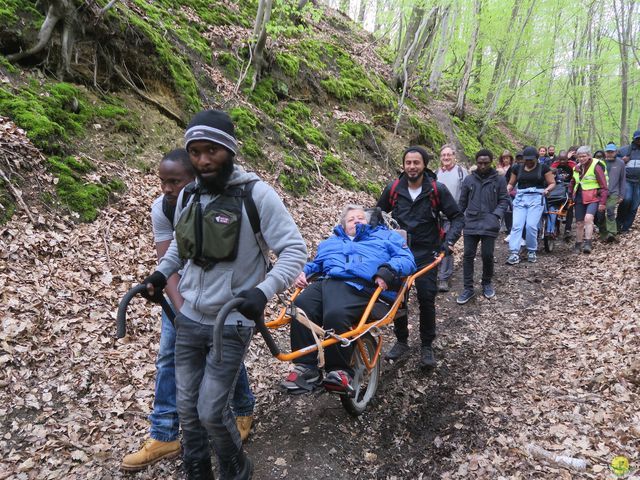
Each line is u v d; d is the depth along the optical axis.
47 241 4.86
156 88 7.73
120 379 3.86
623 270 6.93
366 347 3.87
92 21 6.89
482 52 21.08
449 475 3.13
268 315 5.39
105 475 2.99
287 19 11.65
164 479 3.00
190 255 2.29
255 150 8.49
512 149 23.06
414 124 14.52
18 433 3.19
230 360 2.31
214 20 10.55
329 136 11.23
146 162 6.75
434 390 4.24
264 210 2.29
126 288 4.90
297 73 11.37
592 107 27.22
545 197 8.91
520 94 23.20
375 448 3.46
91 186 5.72
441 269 7.14
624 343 4.64
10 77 6.02
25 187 5.15
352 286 3.62
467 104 23.80
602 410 3.69
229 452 2.44
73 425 3.33
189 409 2.41
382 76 16.34
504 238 10.82
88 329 4.22
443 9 15.85
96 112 6.67
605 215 9.17
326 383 3.23
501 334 5.46
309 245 7.34
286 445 3.37
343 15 20.92
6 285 4.21
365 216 4.11
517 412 3.81
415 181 4.66
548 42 22.55
